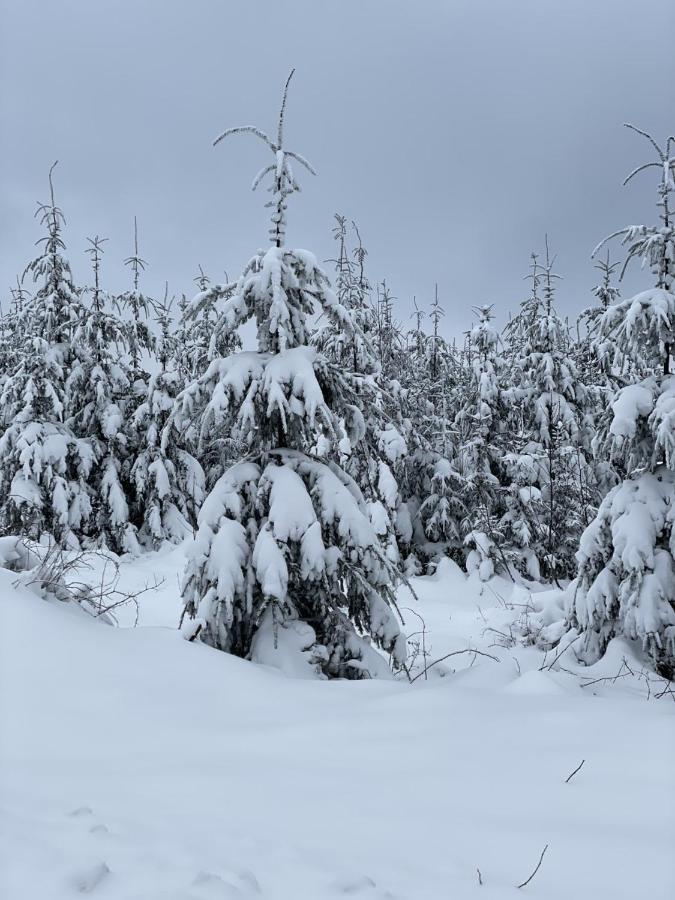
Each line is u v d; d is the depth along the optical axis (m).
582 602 9.09
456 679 5.54
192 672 4.87
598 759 3.39
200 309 7.73
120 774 3.19
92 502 17.47
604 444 9.27
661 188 8.95
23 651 4.53
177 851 2.22
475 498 18.86
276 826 2.62
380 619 7.13
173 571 14.68
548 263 18.86
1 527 15.12
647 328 8.68
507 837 2.59
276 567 6.39
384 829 2.64
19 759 3.31
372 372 16.80
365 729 3.96
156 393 17.23
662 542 8.57
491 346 19.06
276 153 7.64
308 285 7.88
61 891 1.88
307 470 7.30
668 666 8.11
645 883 2.25
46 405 16.80
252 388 6.99
